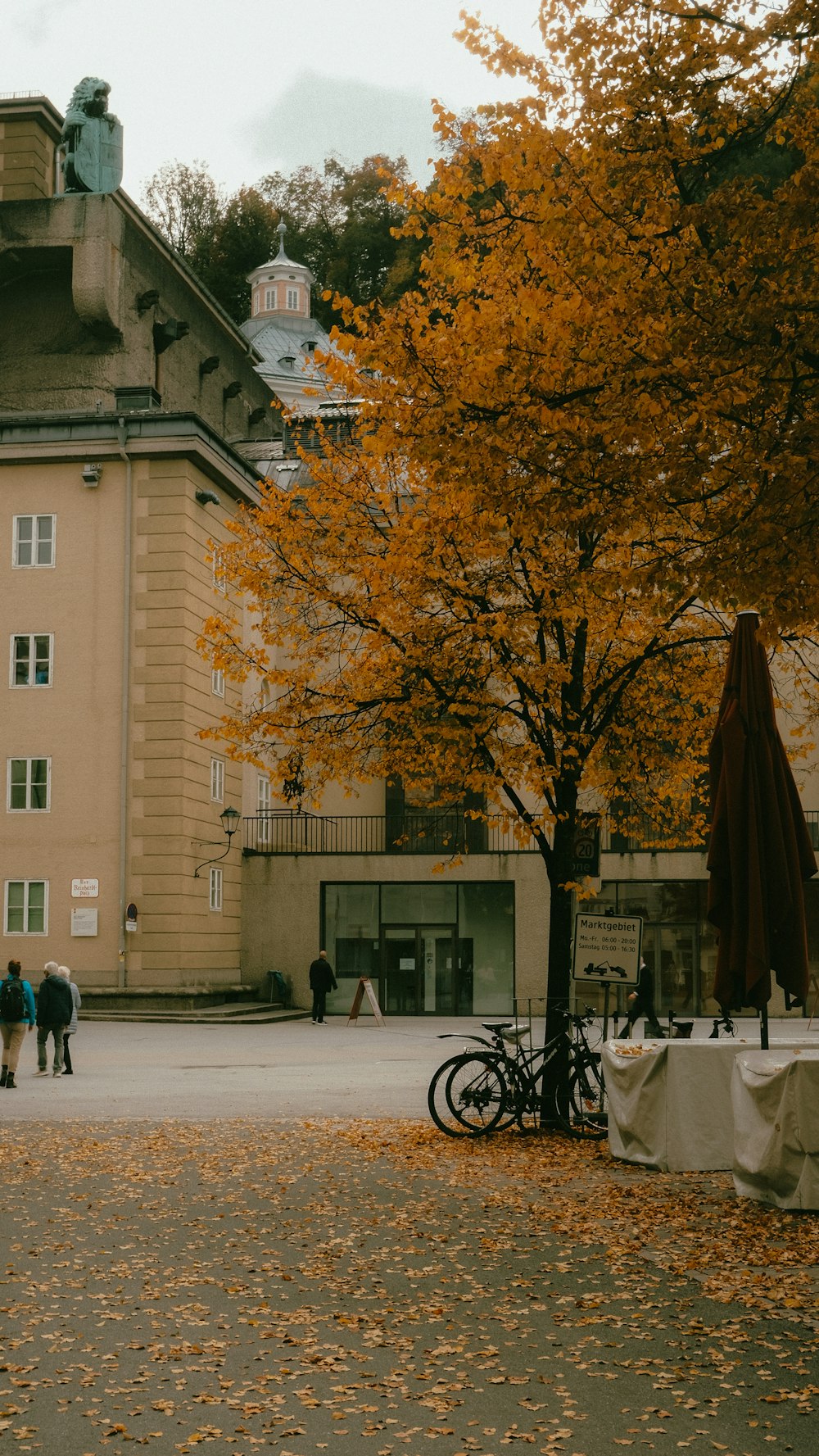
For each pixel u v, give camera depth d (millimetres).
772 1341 6824
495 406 10250
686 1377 6234
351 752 15461
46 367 41188
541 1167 12461
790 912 10727
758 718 10992
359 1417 5734
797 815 11016
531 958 38062
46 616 36031
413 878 38719
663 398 9594
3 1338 6895
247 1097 18297
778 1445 5379
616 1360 6516
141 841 34938
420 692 14648
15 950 35219
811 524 8875
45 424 36062
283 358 68875
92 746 35469
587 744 14516
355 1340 6883
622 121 9867
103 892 34969
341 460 15547
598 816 15500
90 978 34781
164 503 35656
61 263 41156
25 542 36312
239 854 39125
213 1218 10070
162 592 35469
